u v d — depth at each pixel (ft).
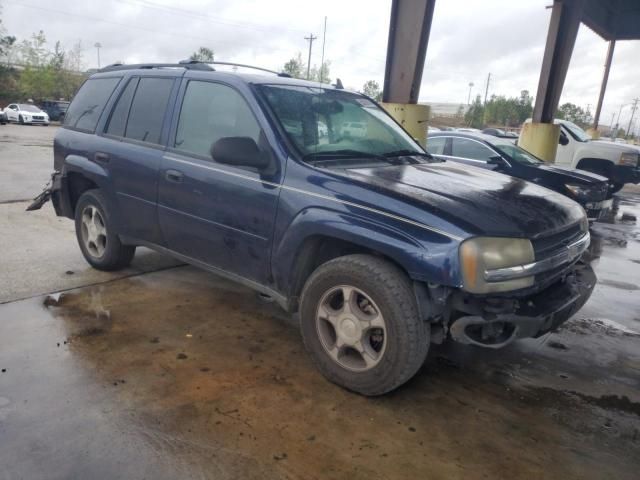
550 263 9.89
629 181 39.37
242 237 11.73
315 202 10.37
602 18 53.11
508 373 11.76
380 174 11.05
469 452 8.82
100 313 13.48
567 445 9.20
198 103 13.03
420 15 20.76
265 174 11.21
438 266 8.93
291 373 11.04
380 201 9.75
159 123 13.83
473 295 9.24
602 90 78.33
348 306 10.14
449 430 9.40
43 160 44.55
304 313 10.83
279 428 9.13
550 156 36.37
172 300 14.61
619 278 20.25
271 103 11.79
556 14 34.91
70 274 16.17
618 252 24.86
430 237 9.09
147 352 11.59
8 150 51.88
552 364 12.35
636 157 39.24
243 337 12.60
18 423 8.84
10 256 17.60
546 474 8.39
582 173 27.45
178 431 8.89
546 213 10.51
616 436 9.56
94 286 15.31
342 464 8.32
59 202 17.21
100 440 8.54
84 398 9.68
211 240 12.51
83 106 16.78
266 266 11.48
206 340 12.34
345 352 10.56
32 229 21.13
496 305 9.30
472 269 8.85
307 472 8.09
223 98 12.46
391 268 9.66
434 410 10.01
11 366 10.64
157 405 9.61
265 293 11.89
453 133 30.04
